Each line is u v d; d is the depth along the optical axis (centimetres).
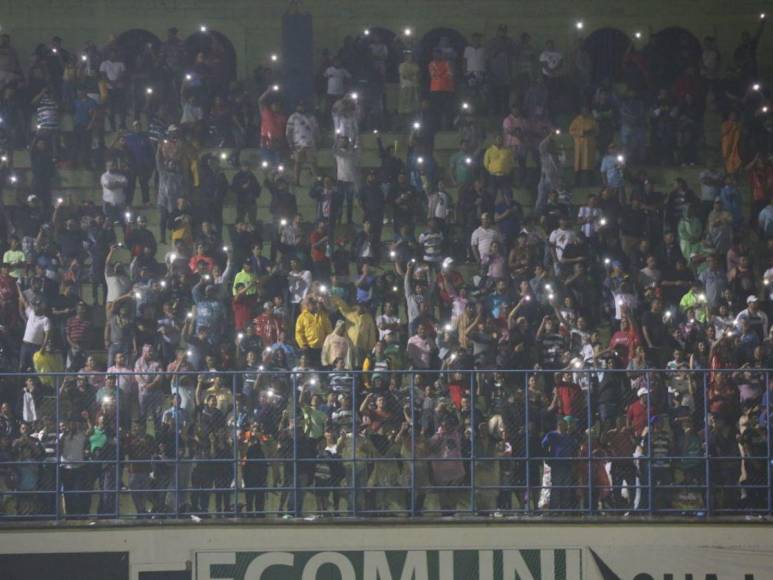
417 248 10900
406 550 8319
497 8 13025
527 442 8450
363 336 10125
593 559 8325
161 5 12975
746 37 12531
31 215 11094
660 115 11981
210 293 10181
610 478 8531
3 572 8188
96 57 12275
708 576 8325
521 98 12188
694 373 8594
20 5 12838
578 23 12550
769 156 11862
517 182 11738
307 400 8581
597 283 10662
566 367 9662
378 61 12438
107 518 8338
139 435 8444
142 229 10906
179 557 8256
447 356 9938
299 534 8294
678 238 11119
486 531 8325
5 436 8456
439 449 8519
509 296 10306
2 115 11944
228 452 8469
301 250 10856
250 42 13012
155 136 11731
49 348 10088
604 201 11075
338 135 11588
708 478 8431
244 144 12050
